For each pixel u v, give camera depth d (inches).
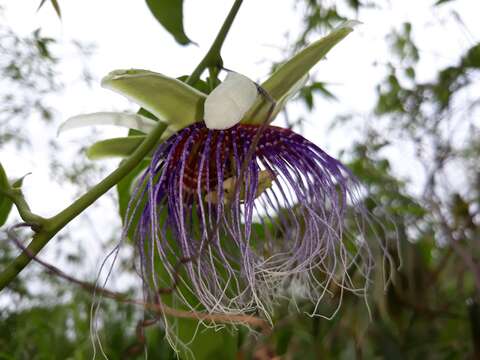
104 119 8.0
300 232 8.4
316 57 7.7
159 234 8.2
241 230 8.2
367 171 16.1
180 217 7.5
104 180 7.0
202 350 8.4
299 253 8.1
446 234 13.3
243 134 8.0
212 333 8.5
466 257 13.0
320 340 11.8
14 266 6.5
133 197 7.4
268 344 11.8
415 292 13.6
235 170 7.8
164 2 8.7
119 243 7.1
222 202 7.5
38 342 16.3
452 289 15.3
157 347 11.2
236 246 8.2
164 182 8.0
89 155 8.7
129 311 15.1
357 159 17.1
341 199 8.2
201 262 8.0
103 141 8.6
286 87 7.8
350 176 8.2
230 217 7.9
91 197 6.9
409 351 14.5
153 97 7.5
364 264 8.3
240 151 8.0
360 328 11.5
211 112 6.9
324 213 8.0
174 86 7.5
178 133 7.9
